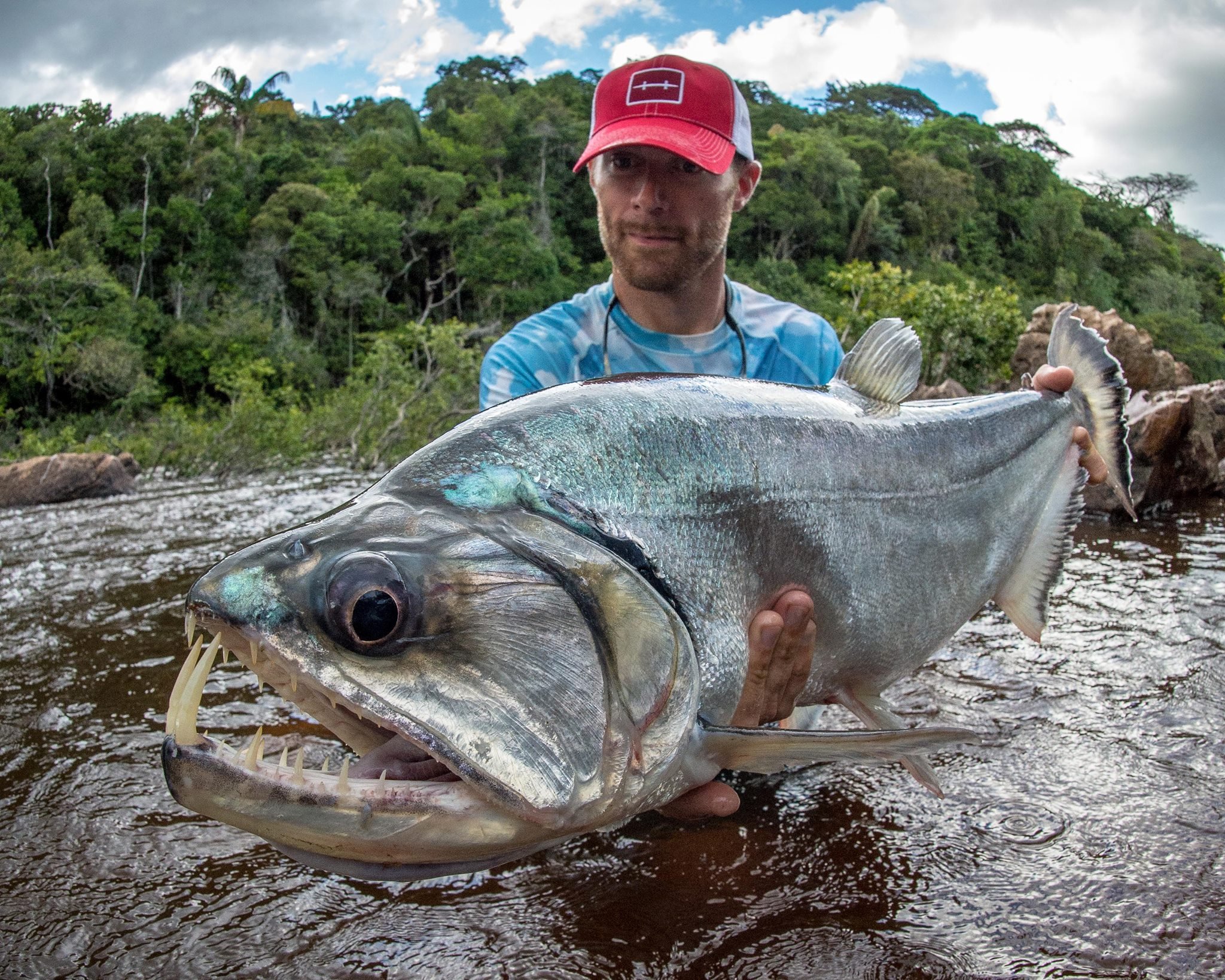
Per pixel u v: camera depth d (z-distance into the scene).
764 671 0.75
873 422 0.88
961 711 1.16
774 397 0.81
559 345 1.17
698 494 0.72
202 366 17.39
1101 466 1.09
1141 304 32.47
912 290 6.55
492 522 0.63
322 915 0.81
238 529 2.97
